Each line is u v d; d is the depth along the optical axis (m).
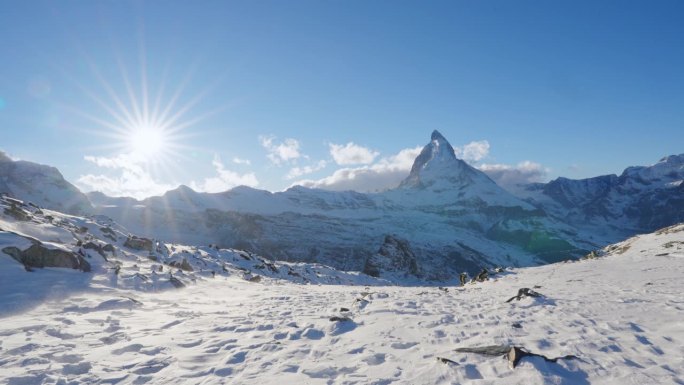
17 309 13.71
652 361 7.36
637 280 20.09
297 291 26.22
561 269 34.59
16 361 8.25
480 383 6.56
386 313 13.70
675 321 10.19
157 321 13.16
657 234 50.75
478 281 32.91
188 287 24.31
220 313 14.97
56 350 9.21
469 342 9.11
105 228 36.50
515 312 12.66
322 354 8.84
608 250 55.53
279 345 9.58
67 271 20.09
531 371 6.81
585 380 6.57
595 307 12.65
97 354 9.02
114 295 17.88
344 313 14.04
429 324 11.49
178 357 8.74
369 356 8.42
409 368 7.56
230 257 51.38
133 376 7.56
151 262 30.33
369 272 119.12
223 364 8.23
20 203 31.28
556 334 9.44
